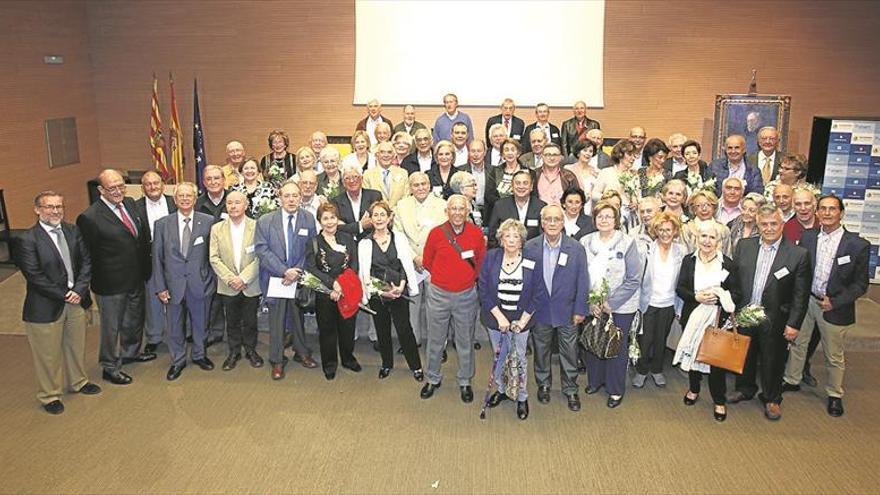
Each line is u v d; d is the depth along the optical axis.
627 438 4.70
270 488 4.12
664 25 10.06
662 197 5.83
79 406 5.09
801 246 5.06
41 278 4.84
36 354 4.94
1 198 8.24
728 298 4.80
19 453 4.47
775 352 4.89
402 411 5.05
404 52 10.34
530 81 10.28
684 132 10.33
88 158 10.61
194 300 5.59
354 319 5.57
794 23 9.91
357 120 10.63
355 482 4.19
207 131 10.81
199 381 5.51
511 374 4.89
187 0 10.46
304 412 5.02
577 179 6.30
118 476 4.23
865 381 5.59
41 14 9.45
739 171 6.64
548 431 4.79
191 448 4.54
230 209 5.39
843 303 4.90
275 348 5.54
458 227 4.98
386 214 5.31
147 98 10.77
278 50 10.52
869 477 4.27
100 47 10.66
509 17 10.16
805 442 4.67
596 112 10.33
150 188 5.82
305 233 5.49
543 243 4.85
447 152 6.29
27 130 9.16
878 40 9.88
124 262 5.39
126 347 5.79
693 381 5.15
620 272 4.91
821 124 7.91
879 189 7.71
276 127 10.74
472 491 4.11
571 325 4.95
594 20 10.10
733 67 10.09
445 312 5.05
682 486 4.17
